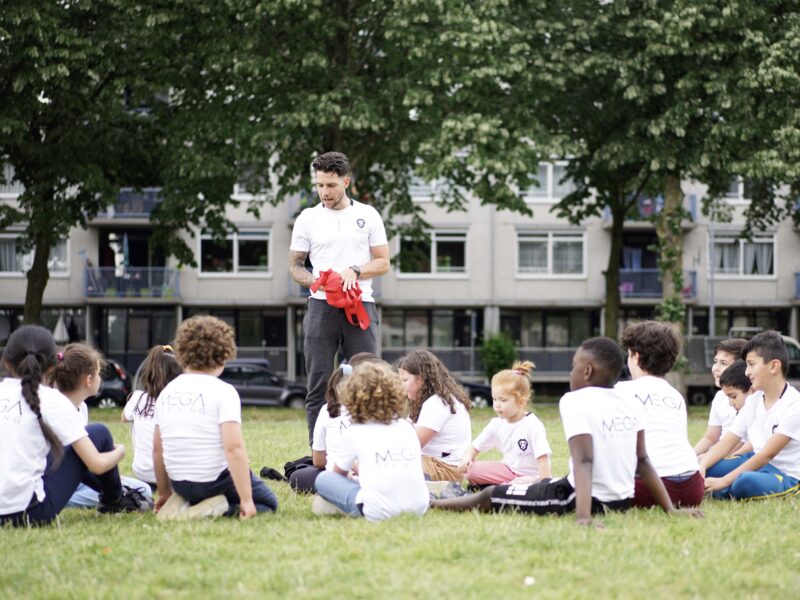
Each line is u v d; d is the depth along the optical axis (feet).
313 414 28.14
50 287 129.29
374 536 17.40
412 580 14.25
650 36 69.56
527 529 17.95
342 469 20.76
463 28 66.85
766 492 23.09
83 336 131.13
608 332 85.66
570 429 19.40
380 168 82.89
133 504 22.22
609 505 20.04
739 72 68.85
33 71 66.28
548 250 133.80
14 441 19.44
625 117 76.79
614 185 84.17
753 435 24.53
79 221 79.41
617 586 13.99
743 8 68.90
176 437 20.56
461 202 88.48
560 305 133.49
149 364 24.27
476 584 14.02
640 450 20.30
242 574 14.87
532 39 72.95
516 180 75.56
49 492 20.03
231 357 21.35
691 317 136.56
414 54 68.39
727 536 17.76
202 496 20.71
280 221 131.85
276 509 21.45
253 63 68.18
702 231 132.87
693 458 21.56
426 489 20.35
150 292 129.18
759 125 69.00
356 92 69.77
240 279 132.26
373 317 28.40
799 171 66.90
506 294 133.69
